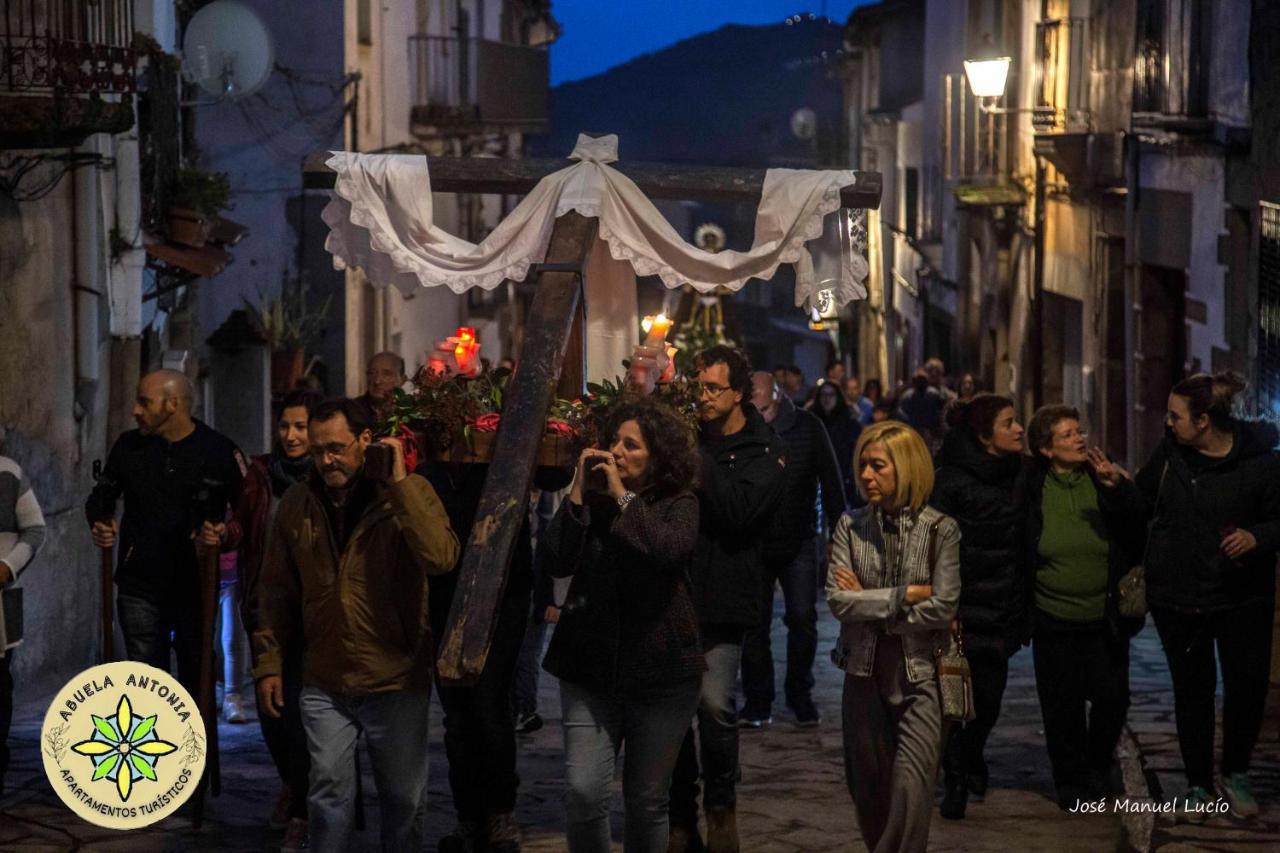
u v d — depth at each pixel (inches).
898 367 1875.0
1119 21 880.9
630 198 346.3
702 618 305.3
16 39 455.8
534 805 358.0
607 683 264.4
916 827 282.7
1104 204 918.4
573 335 330.6
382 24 1214.9
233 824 335.9
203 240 667.4
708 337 1225.4
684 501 270.5
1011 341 1202.0
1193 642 347.3
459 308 1583.4
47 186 490.9
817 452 426.6
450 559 267.0
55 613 497.7
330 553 271.4
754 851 325.4
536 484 316.5
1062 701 353.7
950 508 349.7
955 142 1386.6
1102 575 349.7
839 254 354.6
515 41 1983.3
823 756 408.8
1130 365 837.8
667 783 271.7
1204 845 323.6
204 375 789.2
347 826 272.7
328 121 1052.5
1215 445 344.5
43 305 492.4
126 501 343.0
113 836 324.5
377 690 270.1
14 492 339.0
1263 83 608.4
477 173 351.9
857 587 289.6
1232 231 660.1
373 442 283.9
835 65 2375.7
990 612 349.4
